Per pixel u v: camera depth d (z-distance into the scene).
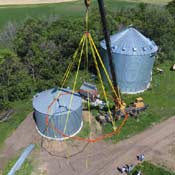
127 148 42.59
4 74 52.28
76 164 39.97
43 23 68.50
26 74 54.69
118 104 46.84
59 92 46.28
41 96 45.97
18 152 41.88
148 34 66.25
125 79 54.81
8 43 63.72
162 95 54.31
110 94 53.38
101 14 37.44
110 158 40.91
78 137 44.06
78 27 63.47
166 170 39.09
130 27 57.59
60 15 95.62
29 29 62.47
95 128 45.94
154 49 55.25
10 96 51.91
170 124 47.06
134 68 53.59
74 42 59.47
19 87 51.97
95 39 60.09
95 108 49.97
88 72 60.59
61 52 60.56
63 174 38.53
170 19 71.06
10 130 45.66
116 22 68.62
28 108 50.28
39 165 39.78
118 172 38.81
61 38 61.53
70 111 42.56
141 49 53.59
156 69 61.97
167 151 42.19
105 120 46.75
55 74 57.03
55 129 43.06
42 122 43.53
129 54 52.62
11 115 48.66
